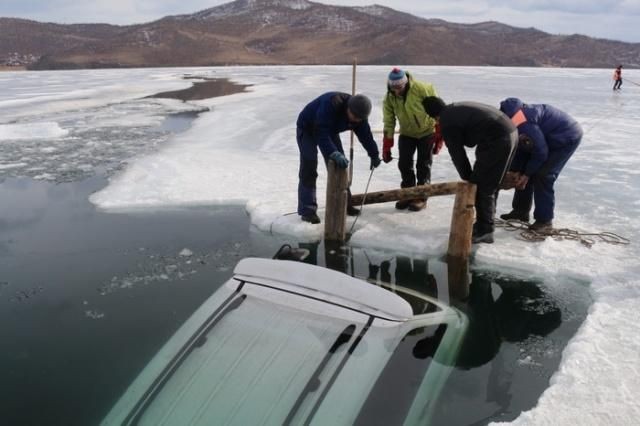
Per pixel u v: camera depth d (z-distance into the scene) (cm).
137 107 1639
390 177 673
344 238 479
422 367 267
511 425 234
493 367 294
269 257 450
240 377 248
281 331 282
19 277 419
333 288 316
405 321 300
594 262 403
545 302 368
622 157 786
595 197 580
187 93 2175
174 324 341
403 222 508
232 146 908
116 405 238
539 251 425
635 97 1700
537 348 314
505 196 588
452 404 260
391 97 495
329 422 223
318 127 452
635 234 461
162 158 807
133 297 382
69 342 324
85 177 744
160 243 484
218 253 460
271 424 221
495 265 421
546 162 435
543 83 2422
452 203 560
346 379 248
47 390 279
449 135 425
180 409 230
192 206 586
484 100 1597
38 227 534
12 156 889
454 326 318
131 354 309
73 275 421
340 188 462
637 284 364
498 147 410
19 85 2919
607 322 316
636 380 261
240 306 305
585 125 1117
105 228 525
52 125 1134
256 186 634
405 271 426
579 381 262
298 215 521
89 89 2503
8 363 304
